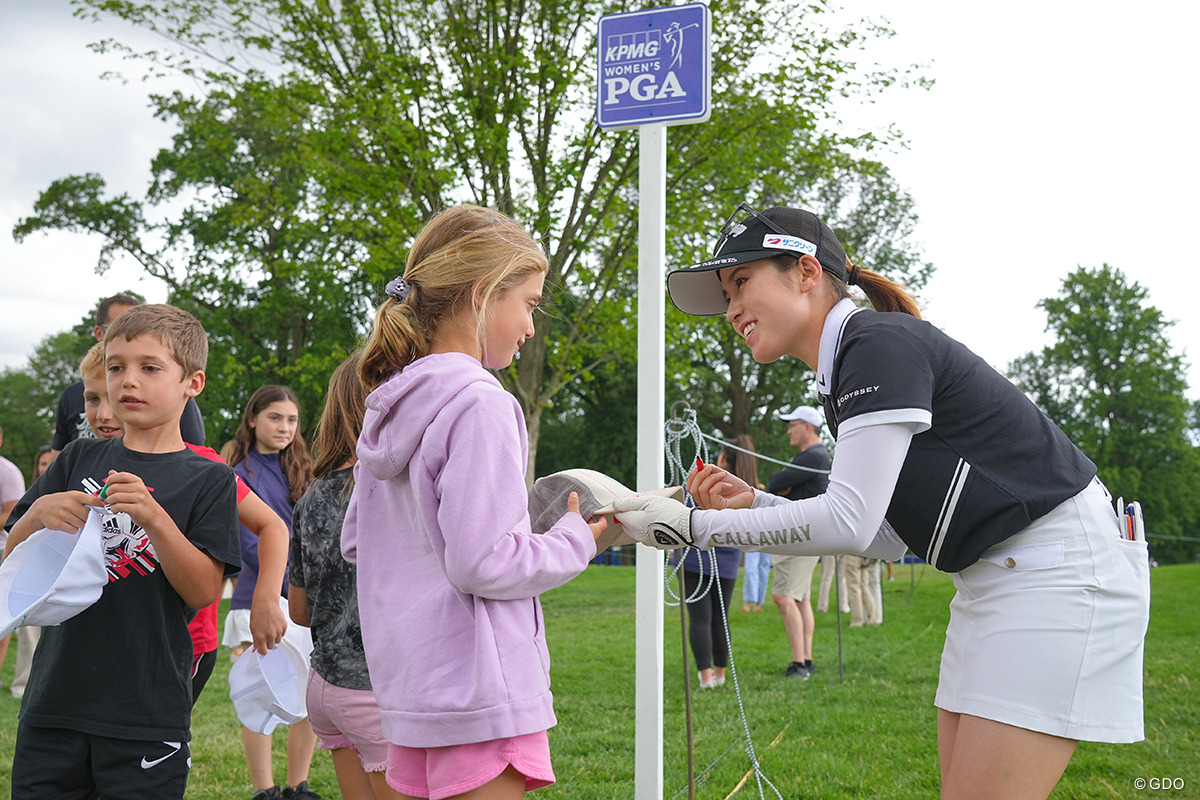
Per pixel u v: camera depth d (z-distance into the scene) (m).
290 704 2.85
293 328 25.17
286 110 12.81
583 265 13.66
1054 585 1.69
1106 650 1.68
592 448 33.69
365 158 12.63
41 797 2.12
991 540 1.71
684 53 3.00
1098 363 43.66
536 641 1.59
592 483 1.87
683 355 15.38
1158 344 43.28
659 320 2.96
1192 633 7.41
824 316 1.92
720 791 3.59
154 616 2.20
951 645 1.84
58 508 2.09
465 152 12.16
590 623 8.80
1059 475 1.73
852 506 1.66
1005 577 1.73
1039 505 1.70
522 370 14.30
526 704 1.52
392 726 1.58
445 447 1.55
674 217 13.26
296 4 12.12
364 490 1.78
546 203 12.51
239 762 4.10
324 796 3.62
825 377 1.84
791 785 3.63
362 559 1.74
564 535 1.64
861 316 1.82
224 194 23.91
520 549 1.52
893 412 1.65
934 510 1.74
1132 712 1.70
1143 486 42.28
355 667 2.43
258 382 24.08
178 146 24.39
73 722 2.11
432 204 12.05
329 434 2.62
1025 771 1.66
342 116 12.24
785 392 30.89
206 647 3.02
